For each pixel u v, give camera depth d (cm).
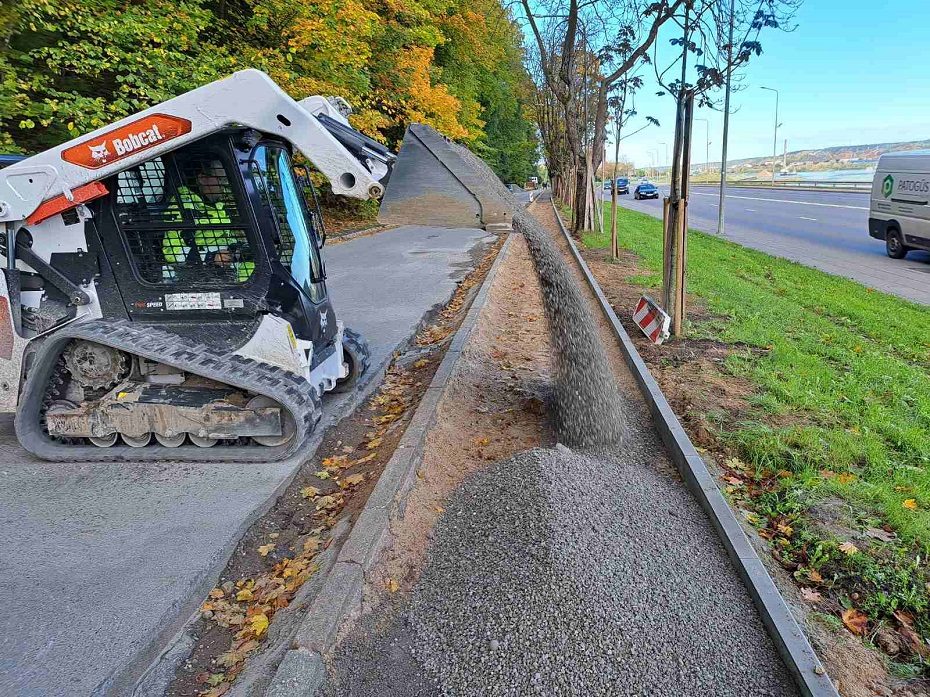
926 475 401
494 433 506
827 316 912
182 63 1078
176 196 459
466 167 454
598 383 495
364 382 639
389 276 1286
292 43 1353
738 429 470
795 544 339
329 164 425
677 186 718
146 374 484
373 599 307
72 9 955
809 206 3144
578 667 254
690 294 966
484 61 3191
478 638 276
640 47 1133
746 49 731
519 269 1338
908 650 268
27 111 902
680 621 277
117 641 293
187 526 390
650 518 355
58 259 462
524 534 318
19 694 262
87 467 470
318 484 448
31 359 472
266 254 471
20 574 342
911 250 1611
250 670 271
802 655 254
